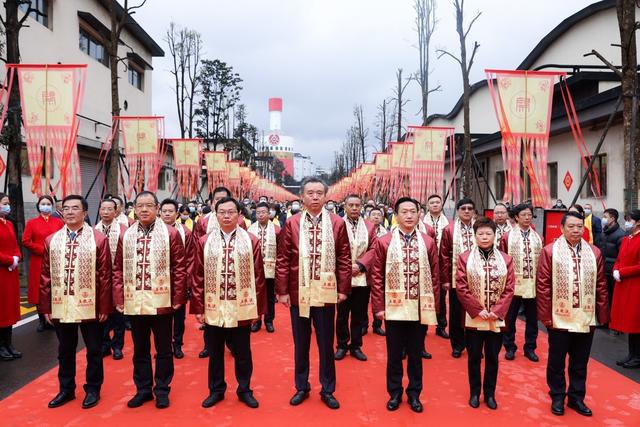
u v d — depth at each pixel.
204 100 29.73
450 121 25.44
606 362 5.60
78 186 8.69
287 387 4.78
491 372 4.30
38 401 4.40
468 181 12.85
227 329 4.49
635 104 7.73
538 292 4.41
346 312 5.82
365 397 4.55
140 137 12.48
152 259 4.32
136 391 4.66
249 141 43.59
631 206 7.71
